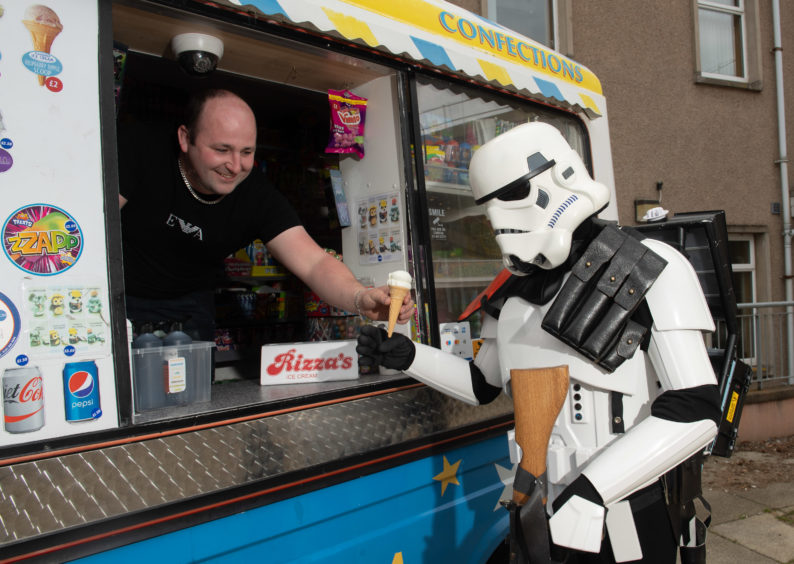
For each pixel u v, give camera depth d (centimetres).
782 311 634
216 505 158
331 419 188
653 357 148
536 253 151
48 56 140
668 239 204
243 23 182
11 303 133
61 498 133
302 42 197
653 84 653
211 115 181
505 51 268
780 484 469
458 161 258
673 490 154
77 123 144
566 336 146
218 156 185
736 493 454
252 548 168
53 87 141
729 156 698
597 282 147
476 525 239
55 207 140
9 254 133
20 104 136
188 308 231
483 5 568
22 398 131
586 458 158
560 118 313
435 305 235
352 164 257
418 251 232
